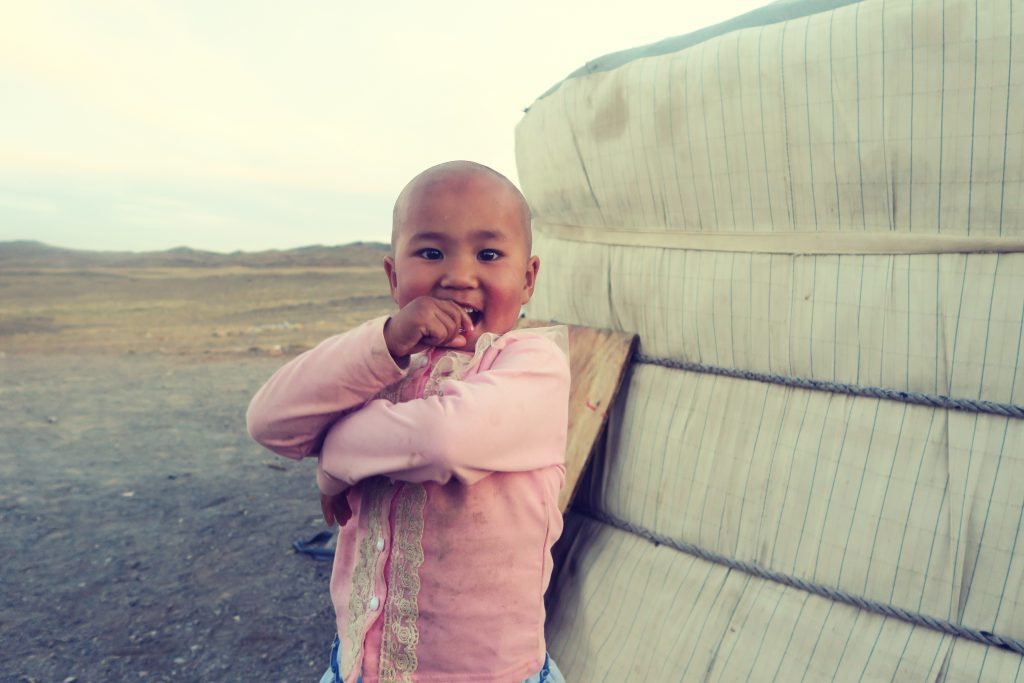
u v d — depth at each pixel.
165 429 6.62
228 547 4.05
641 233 2.62
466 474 1.23
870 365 2.07
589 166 2.71
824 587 2.07
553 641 2.53
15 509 4.57
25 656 2.93
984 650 1.80
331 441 1.32
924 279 1.96
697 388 2.48
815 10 2.12
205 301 14.32
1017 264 1.83
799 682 2.00
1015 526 1.79
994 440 1.85
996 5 1.75
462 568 1.32
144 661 2.92
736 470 2.31
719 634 2.18
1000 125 1.78
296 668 2.89
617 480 2.63
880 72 1.92
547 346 1.40
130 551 3.98
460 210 1.34
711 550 2.33
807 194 2.13
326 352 1.30
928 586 1.90
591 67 2.72
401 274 1.38
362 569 1.37
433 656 1.32
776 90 2.11
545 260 3.12
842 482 2.08
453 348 1.38
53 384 8.66
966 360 1.90
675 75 2.34
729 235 2.35
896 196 1.97
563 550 2.73
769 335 2.27
